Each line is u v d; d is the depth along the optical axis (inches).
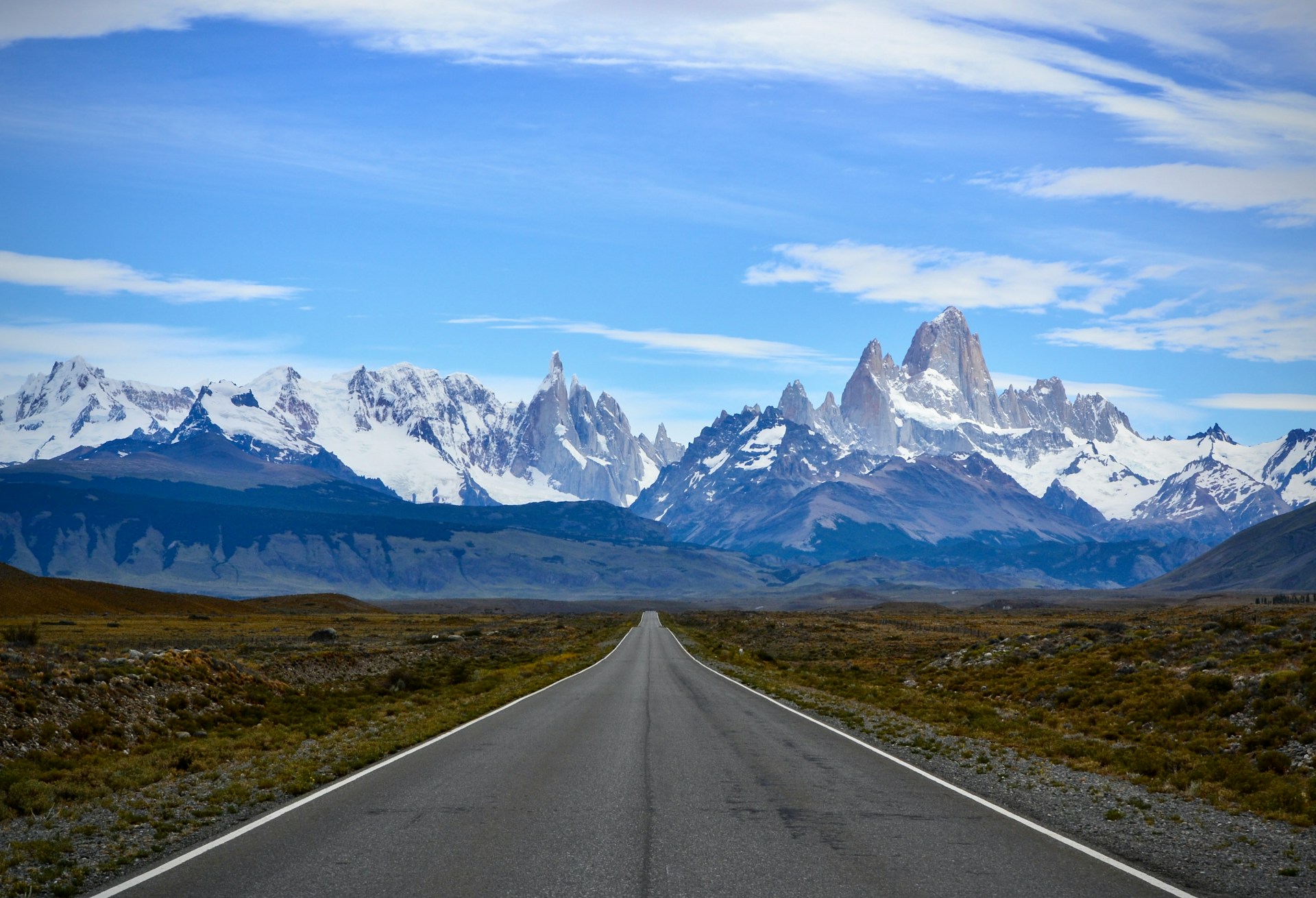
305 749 900.6
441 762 797.9
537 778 717.9
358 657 2171.5
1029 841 524.4
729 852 494.3
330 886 433.7
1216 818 599.5
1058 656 1736.0
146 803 650.8
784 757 832.9
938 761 832.3
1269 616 2023.9
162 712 1080.2
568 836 529.0
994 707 1353.3
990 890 430.9
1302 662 1101.7
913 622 5944.9
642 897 416.5
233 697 1249.4
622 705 1315.2
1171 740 933.8
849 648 3068.4
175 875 453.7
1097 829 564.7
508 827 551.2
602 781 706.2
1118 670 1391.5
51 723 900.0
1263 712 941.8
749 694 1525.6
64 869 479.2
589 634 4434.1
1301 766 746.8
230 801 646.5
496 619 7288.4
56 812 634.2
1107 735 1019.9
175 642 2736.2
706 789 673.0
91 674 1061.8
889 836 532.1
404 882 440.1
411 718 1149.7
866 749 884.6
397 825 557.0
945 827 556.4
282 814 587.5
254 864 470.6
